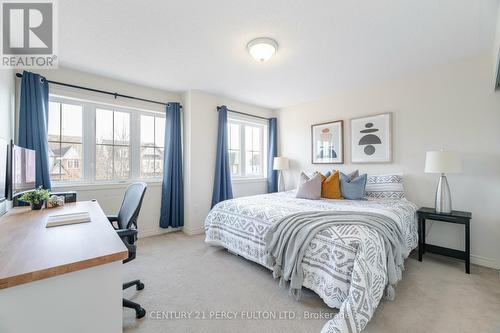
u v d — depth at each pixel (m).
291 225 1.97
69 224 1.39
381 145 3.27
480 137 2.52
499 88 2.39
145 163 3.53
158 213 3.57
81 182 2.97
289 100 4.18
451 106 2.71
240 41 2.18
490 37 2.13
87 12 1.75
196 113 3.66
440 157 2.41
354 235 1.63
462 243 2.62
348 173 3.67
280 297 1.86
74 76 2.81
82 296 0.89
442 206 2.50
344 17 1.82
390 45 2.27
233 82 3.28
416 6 1.70
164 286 2.03
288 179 4.58
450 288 2.00
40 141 2.49
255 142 4.82
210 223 2.84
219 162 3.84
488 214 2.46
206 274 2.25
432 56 2.51
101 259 0.90
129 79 3.13
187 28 1.96
